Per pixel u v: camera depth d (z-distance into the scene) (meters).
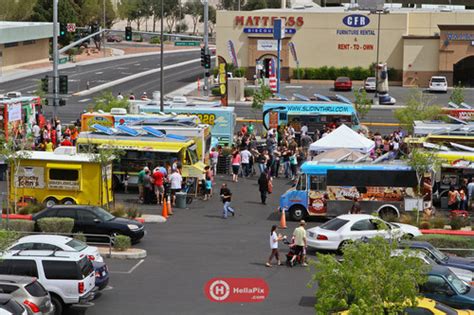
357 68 122.44
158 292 32.53
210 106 67.81
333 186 45.91
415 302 22.03
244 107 99.06
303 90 113.38
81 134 53.34
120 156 52.78
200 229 44.03
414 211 45.25
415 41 119.94
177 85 118.62
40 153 46.75
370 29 122.25
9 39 128.88
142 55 170.62
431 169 45.28
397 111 70.62
